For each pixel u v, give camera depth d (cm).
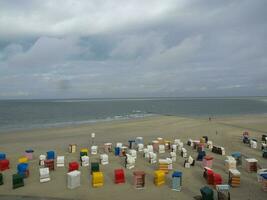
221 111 11781
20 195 1889
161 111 11644
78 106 16250
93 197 1866
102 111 11656
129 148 3381
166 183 2141
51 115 9575
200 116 8875
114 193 1936
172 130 5194
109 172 2408
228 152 3284
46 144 3778
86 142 3947
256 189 2044
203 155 2839
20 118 8406
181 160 2842
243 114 10038
